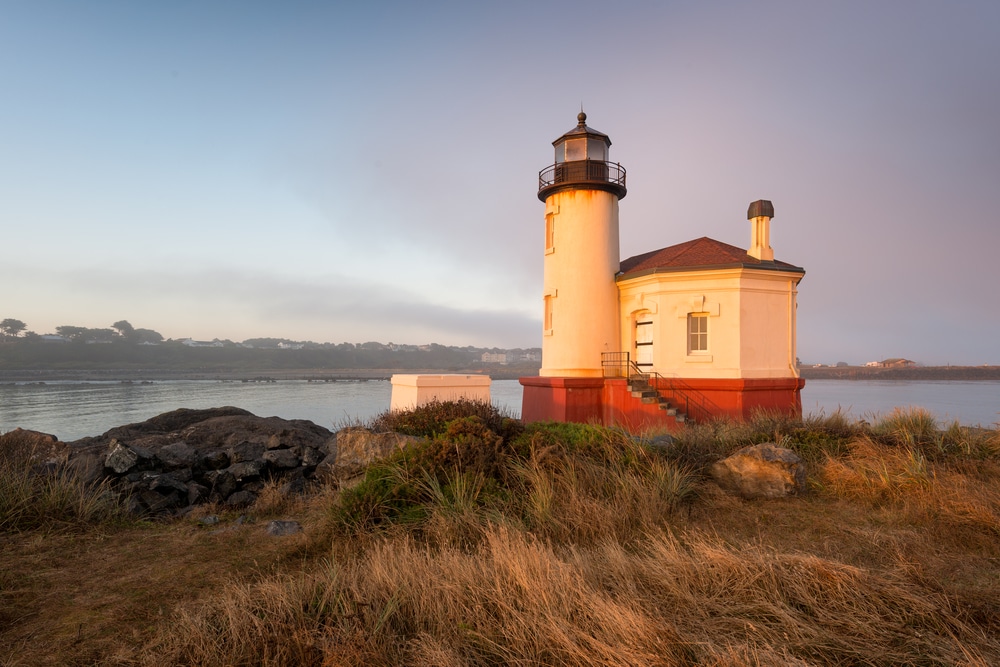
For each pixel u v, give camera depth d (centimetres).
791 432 1058
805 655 386
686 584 486
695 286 2022
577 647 386
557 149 2459
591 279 2291
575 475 804
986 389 11519
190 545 689
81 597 523
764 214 2083
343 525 712
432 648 398
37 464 1012
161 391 10712
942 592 470
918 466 812
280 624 422
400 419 1363
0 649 422
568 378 2188
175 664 391
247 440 1564
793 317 2059
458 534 658
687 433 1075
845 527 677
